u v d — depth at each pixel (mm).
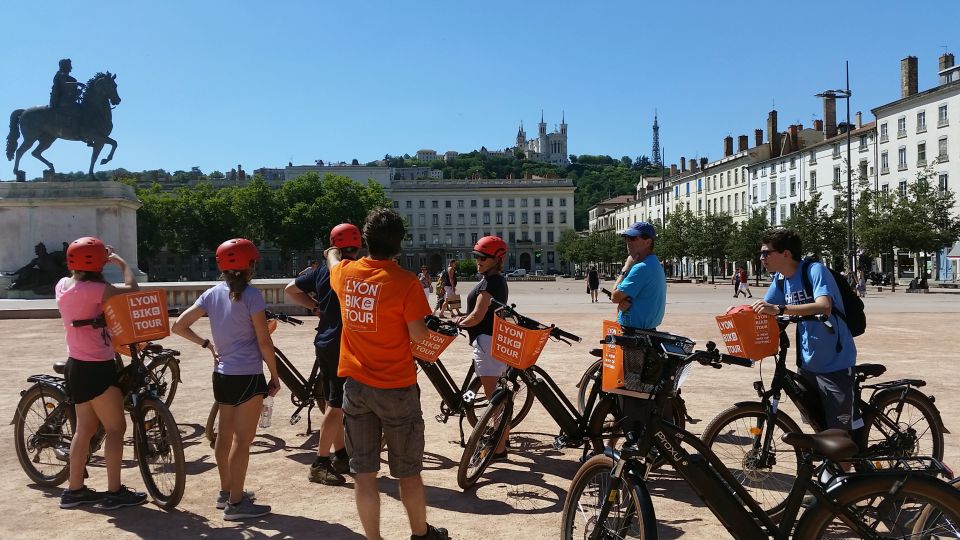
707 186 97125
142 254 97000
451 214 131875
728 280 76438
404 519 5004
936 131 58469
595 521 3857
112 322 5113
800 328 5016
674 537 4617
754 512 3607
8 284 27547
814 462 3482
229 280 5148
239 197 97375
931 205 46531
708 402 8859
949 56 59094
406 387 4129
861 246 47781
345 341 4180
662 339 4199
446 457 6594
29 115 28641
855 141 68125
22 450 5906
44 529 4871
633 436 3916
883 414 5195
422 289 4133
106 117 29422
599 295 41938
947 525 3221
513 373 5844
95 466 6391
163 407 5246
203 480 5965
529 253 133000
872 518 3207
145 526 4922
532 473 6094
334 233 5836
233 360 5105
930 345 14555
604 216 148250
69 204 28109
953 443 6660
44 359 13070
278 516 5102
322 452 5863
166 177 154750
